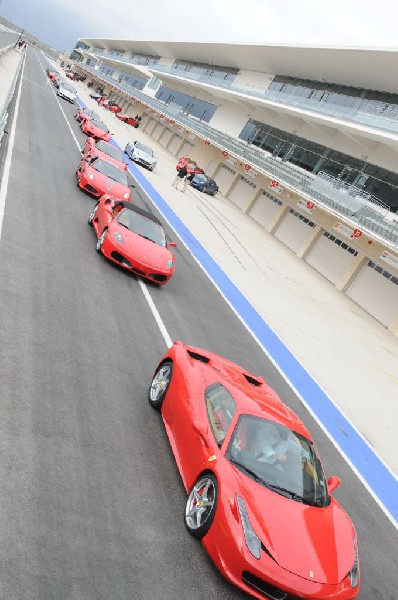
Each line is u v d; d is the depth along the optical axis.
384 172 24.91
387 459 9.00
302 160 31.98
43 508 3.69
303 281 21.03
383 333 19.28
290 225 28.75
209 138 42.97
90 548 3.57
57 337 6.25
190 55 59.91
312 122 30.38
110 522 3.90
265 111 38.00
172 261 10.17
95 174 13.91
